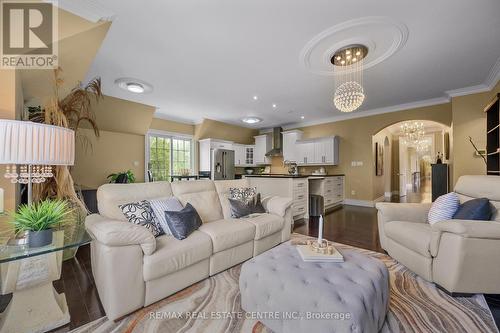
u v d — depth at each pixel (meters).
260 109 5.56
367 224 3.88
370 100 4.80
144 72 3.42
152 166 6.10
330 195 5.41
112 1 1.94
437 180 4.59
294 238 3.07
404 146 8.39
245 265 1.52
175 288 1.72
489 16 2.14
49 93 2.74
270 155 7.51
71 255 2.46
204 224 2.26
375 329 1.17
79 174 4.55
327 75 3.52
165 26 2.30
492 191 1.89
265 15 2.13
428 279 1.84
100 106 4.52
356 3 1.99
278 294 1.26
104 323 1.41
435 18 2.18
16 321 1.30
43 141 1.42
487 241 1.55
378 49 2.74
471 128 3.97
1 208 1.44
